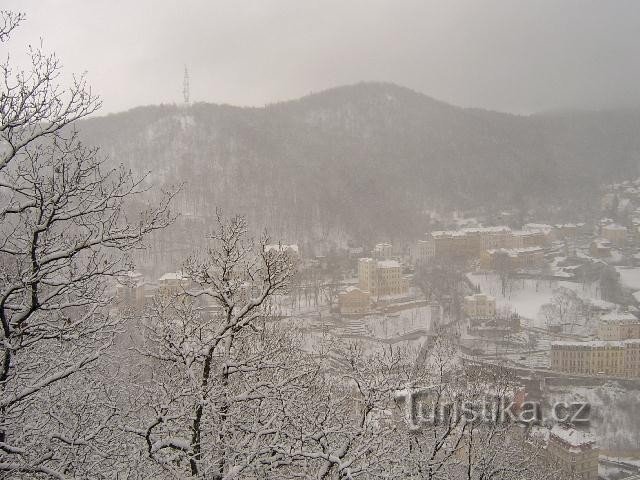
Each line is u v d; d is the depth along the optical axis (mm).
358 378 17547
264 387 15258
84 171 12312
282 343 17984
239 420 14812
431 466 18203
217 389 14102
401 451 18094
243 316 15547
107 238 12422
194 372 14906
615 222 156125
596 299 101125
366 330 82500
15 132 12039
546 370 69875
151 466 14250
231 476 12930
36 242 11797
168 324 14703
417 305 101938
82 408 13438
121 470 13289
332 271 121688
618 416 58094
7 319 12492
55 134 12344
